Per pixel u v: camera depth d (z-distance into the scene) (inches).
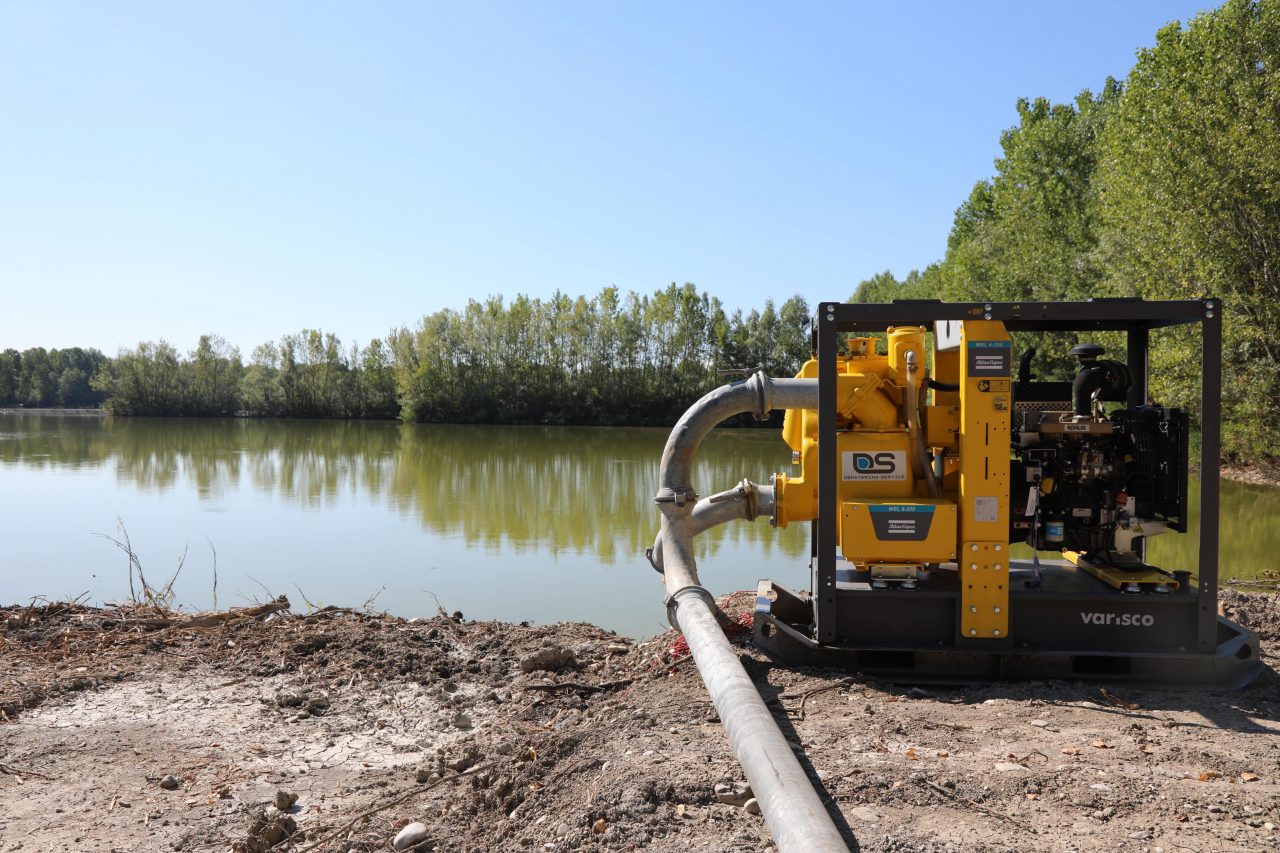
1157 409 232.5
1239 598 311.6
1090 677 225.8
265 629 329.1
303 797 199.3
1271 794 157.0
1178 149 973.2
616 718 209.5
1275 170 889.5
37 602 443.5
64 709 252.7
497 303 3186.5
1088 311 221.5
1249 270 959.6
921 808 151.1
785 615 267.7
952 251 2407.7
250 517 739.4
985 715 201.6
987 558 225.3
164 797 199.0
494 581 483.8
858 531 229.9
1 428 2445.9
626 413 2977.4
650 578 488.1
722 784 163.3
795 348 2972.4
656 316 3026.6
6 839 178.4
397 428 2632.9
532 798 175.8
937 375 246.2
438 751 220.5
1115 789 158.6
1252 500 821.9
